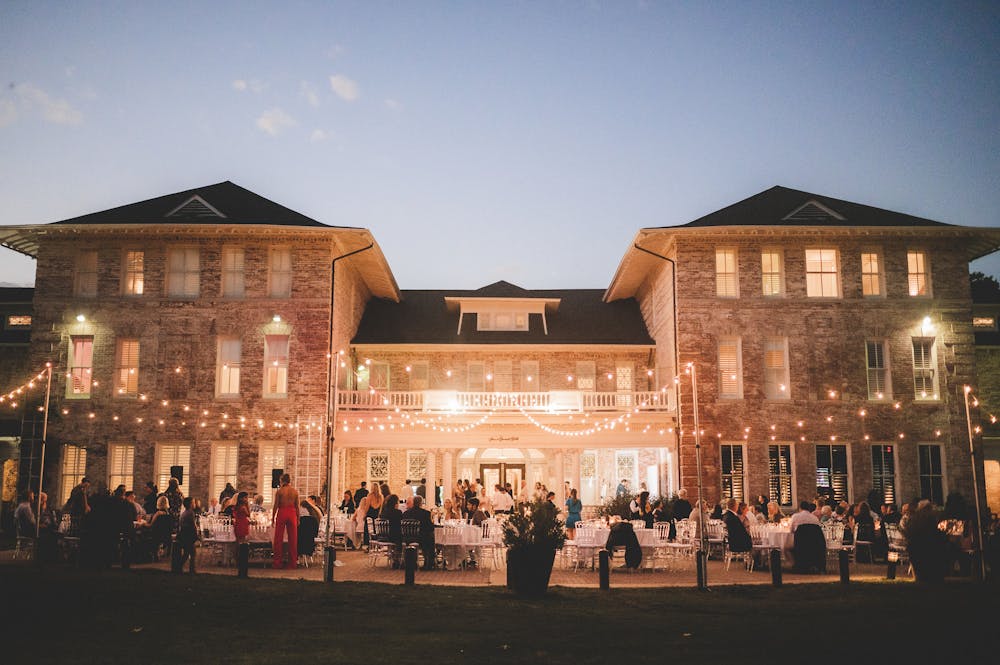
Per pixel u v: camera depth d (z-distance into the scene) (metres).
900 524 21.53
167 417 31.83
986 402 37.47
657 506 26.66
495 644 11.26
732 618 13.55
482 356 38.50
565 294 44.09
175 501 25.58
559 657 10.52
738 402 31.80
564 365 38.44
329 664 10.02
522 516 16.03
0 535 31.84
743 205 36.38
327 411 31.80
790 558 20.94
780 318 32.34
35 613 13.04
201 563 21.58
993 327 38.50
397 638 11.62
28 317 37.69
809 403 31.89
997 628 12.61
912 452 31.77
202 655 10.50
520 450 38.28
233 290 32.81
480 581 18.88
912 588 17.30
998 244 33.53
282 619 13.02
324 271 32.66
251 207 34.88
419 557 22.86
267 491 31.55
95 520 18.97
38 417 31.94
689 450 31.66
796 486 31.41
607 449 38.53
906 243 32.88
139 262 33.25
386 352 38.19
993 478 36.72
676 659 10.46
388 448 34.28
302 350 32.12
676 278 32.56
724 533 23.94
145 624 12.51
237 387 32.28
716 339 32.19
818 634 12.14
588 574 20.92
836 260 32.91
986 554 19.81
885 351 32.38
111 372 32.12
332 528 25.72
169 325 32.44
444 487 32.88
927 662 10.46
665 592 16.69
